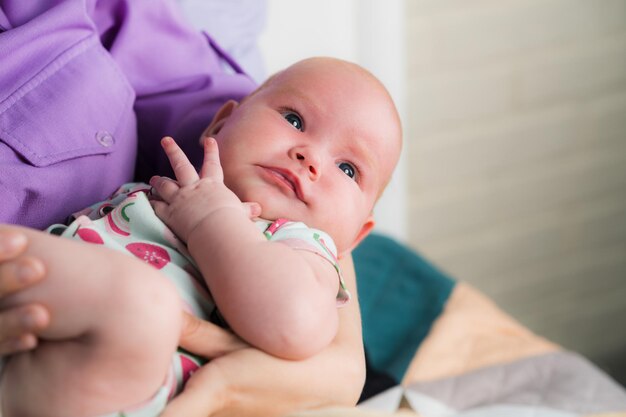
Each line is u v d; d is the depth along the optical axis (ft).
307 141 2.81
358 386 2.55
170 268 2.37
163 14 3.49
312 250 2.47
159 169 3.41
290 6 5.11
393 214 6.20
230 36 4.18
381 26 5.49
